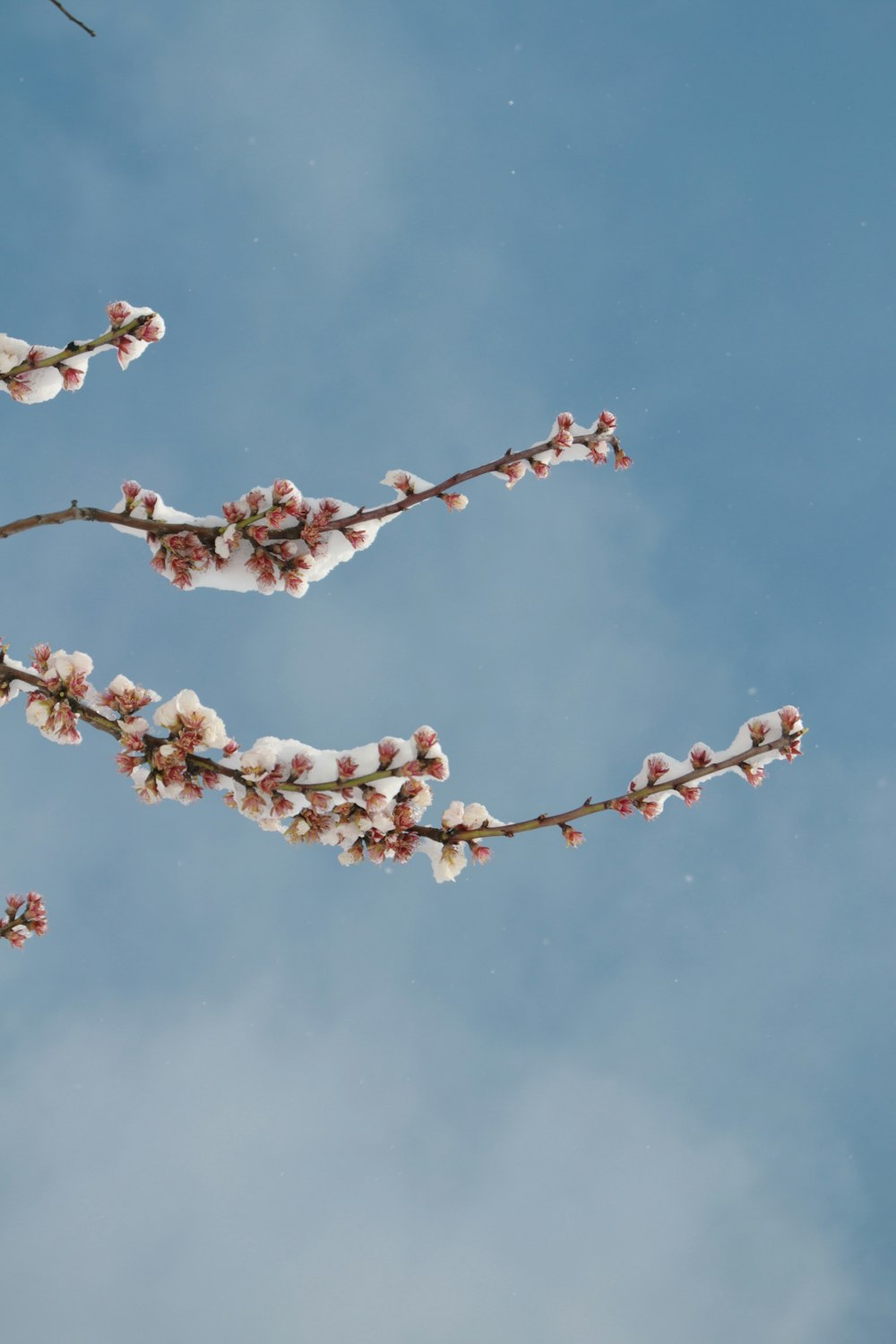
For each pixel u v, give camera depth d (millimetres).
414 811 1896
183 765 1891
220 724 1890
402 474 1970
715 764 1896
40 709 1889
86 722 1895
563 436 1980
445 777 1894
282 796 1889
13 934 1977
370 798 1885
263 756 1890
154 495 1933
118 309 1922
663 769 1900
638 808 1901
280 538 1938
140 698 1894
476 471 1970
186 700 1886
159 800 1895
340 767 1887
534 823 1899
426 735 1894
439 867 1908
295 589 1936
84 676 1891
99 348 1920
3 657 1893
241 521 1926
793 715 1900
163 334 1928
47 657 1893
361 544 1945
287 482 1929
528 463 1986
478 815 1911
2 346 1914
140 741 1888
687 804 1905
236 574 1935
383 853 1904
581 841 1914
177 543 1923
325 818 1896
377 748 1889
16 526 1903
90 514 1918
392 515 1945
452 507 1979
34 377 1919
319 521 1932
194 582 1933
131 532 1930
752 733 1901
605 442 1983
